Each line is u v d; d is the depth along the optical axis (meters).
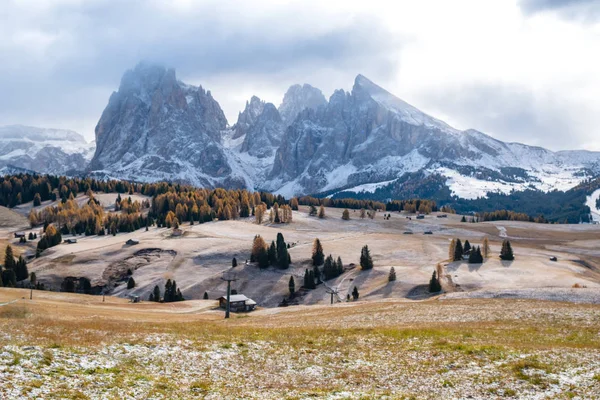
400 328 55.38
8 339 39.31
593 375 34.62
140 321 67.81
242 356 41.56
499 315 64.56
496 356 40.59
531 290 92.69
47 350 35.88
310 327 59.25
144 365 36.16
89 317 70.25
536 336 49.84
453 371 37.00
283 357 41.91
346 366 39.34
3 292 120.31
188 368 36.75
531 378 34.25
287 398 30.58
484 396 31.47
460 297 91.38
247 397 30.67
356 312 77.56
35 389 27.05
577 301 82.00
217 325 63.25
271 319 75.69
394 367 38.78
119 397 28.05
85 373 31.89
